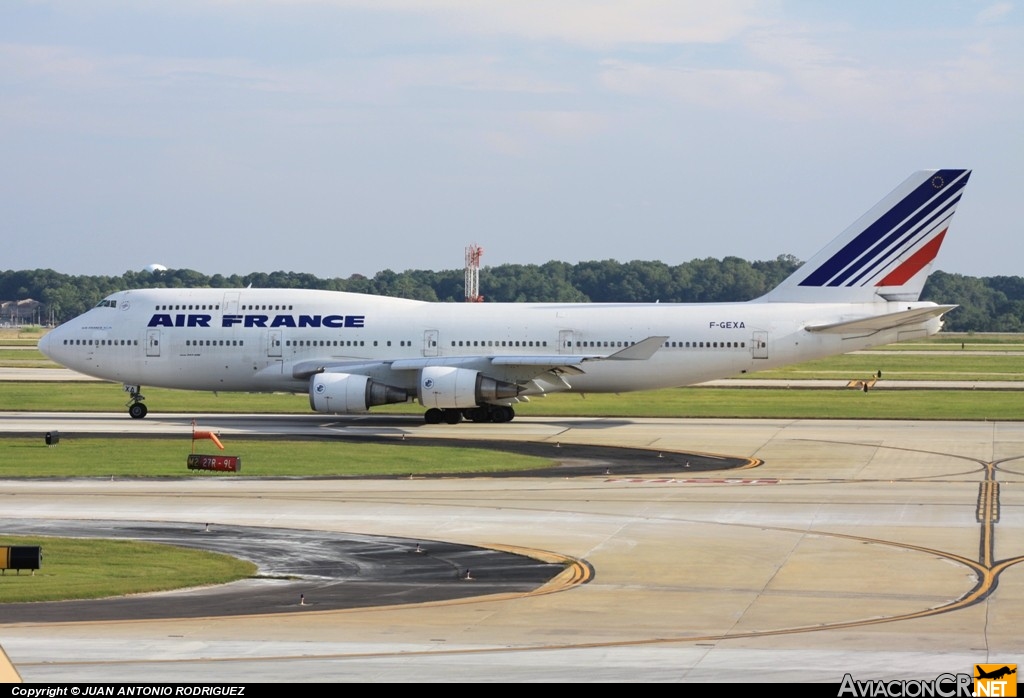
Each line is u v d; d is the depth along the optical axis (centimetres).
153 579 9556
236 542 11169
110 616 8244
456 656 7081
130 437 19838
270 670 6681
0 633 7681
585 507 13188
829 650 7312
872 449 18738
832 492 14338
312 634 7700
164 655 7056
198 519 12388
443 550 10794
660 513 12800
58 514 12675
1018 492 14375
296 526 12000
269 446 18538
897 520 12388
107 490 14388
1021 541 11256
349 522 12238
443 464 16800
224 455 17350
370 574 9794
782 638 7656
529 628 7925
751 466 16762
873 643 7512
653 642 7519
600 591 9150
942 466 16775
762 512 12862
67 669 6675
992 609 8575
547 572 9862
